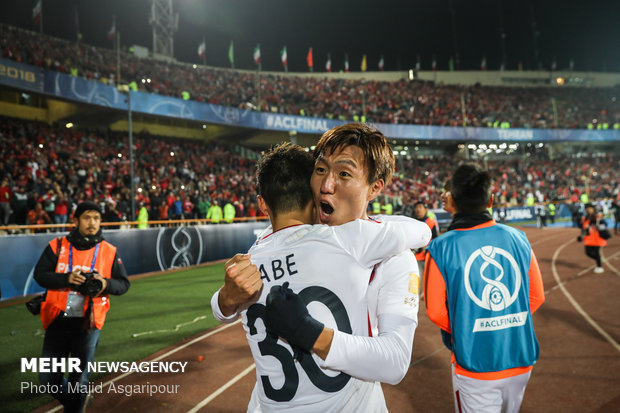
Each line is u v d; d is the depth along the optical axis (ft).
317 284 3.52
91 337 9.21
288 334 3.23
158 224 45.27
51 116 71.87
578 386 11.71
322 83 116.26
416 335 16.85
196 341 16.57
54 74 59.52
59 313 8.91
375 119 102.68
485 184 6.41
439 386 12.14
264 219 54.13
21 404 11.16
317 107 104.27
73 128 68.74
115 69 78.07
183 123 88.89
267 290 3.67
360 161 3.93
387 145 4.16
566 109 132.26
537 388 11.73
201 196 53.06
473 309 6.08
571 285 25.63
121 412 10.77
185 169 65.62
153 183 57.21
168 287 28.43
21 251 25.73
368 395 3.84
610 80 145.07
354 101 111.96
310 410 3.55
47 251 9.41
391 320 3.63
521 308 6.20
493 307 6.09
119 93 67.15
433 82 130.41
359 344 3.31
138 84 77.56
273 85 106.93
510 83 138.21
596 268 29.22
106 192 48.08
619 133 119.85
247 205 56.44
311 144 106.83
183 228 38.01
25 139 54.29
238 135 96.63
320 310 3.48
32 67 57.21
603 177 107.34
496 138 111.04
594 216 29.37
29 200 37.52
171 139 87.97
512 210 81.46
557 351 14.48
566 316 18.75
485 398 6.02
